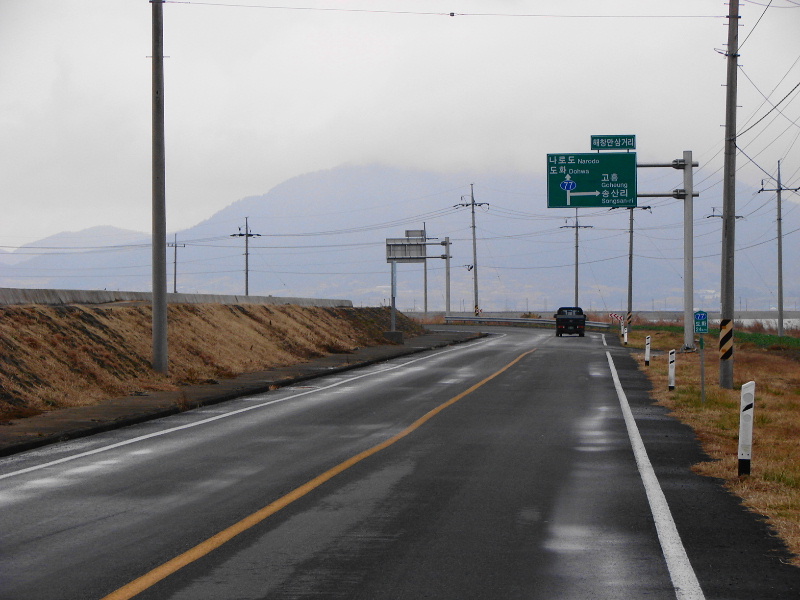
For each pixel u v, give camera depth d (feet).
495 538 55.67
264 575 47.67
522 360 244.63
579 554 51.90
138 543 54.70
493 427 110.73
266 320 271.28
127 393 146.51
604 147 255.50
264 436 104.06
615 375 193.36
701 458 87.25
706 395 145.69
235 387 161.58
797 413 128.26
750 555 51.80
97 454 91.66
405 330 417.28
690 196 265.95
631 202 256.52
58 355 147.95
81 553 52.47
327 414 126.11
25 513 63.46
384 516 61.82
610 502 66.59
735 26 176.24
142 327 192.75
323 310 356.38
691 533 57.06
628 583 46.26
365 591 44.83
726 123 175.22
